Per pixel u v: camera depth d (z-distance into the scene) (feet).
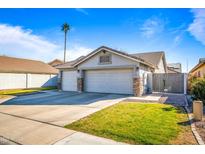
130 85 43.06
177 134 14.57
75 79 55.36
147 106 26.89
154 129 15.75
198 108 18.89
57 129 16.67
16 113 23.48
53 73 89.40
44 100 35.63
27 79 75.00
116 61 43.91
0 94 47.65
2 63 72.33
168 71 95.86
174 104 28.86
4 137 14.67
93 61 48.29
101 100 34.42
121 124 17.46
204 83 27.30
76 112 23.71
